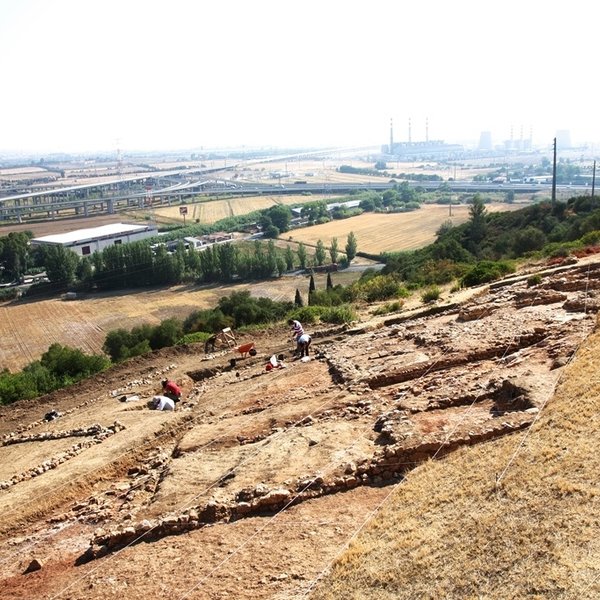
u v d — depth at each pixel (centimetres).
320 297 7181
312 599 1488
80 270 13450
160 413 3484
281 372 3659
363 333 4428
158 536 1994
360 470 2067
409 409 2462
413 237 16850
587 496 1530
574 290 3759
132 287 13238
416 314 4503
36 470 2923
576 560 1339
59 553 2062
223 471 2348
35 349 9656
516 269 5512
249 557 1738
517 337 2984
